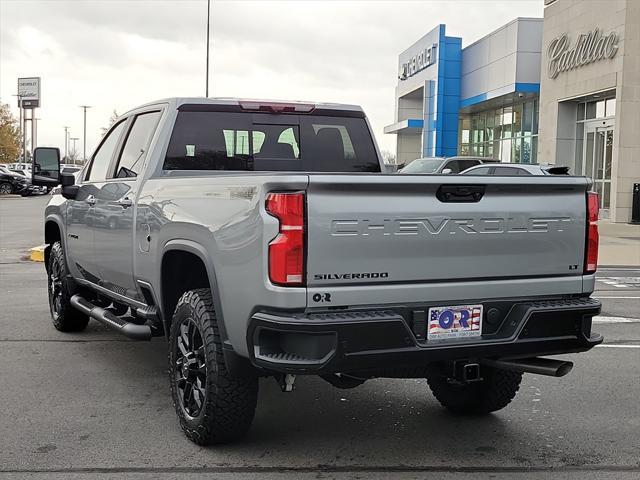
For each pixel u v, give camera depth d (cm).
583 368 669
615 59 2327
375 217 387
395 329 384
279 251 374
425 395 584
